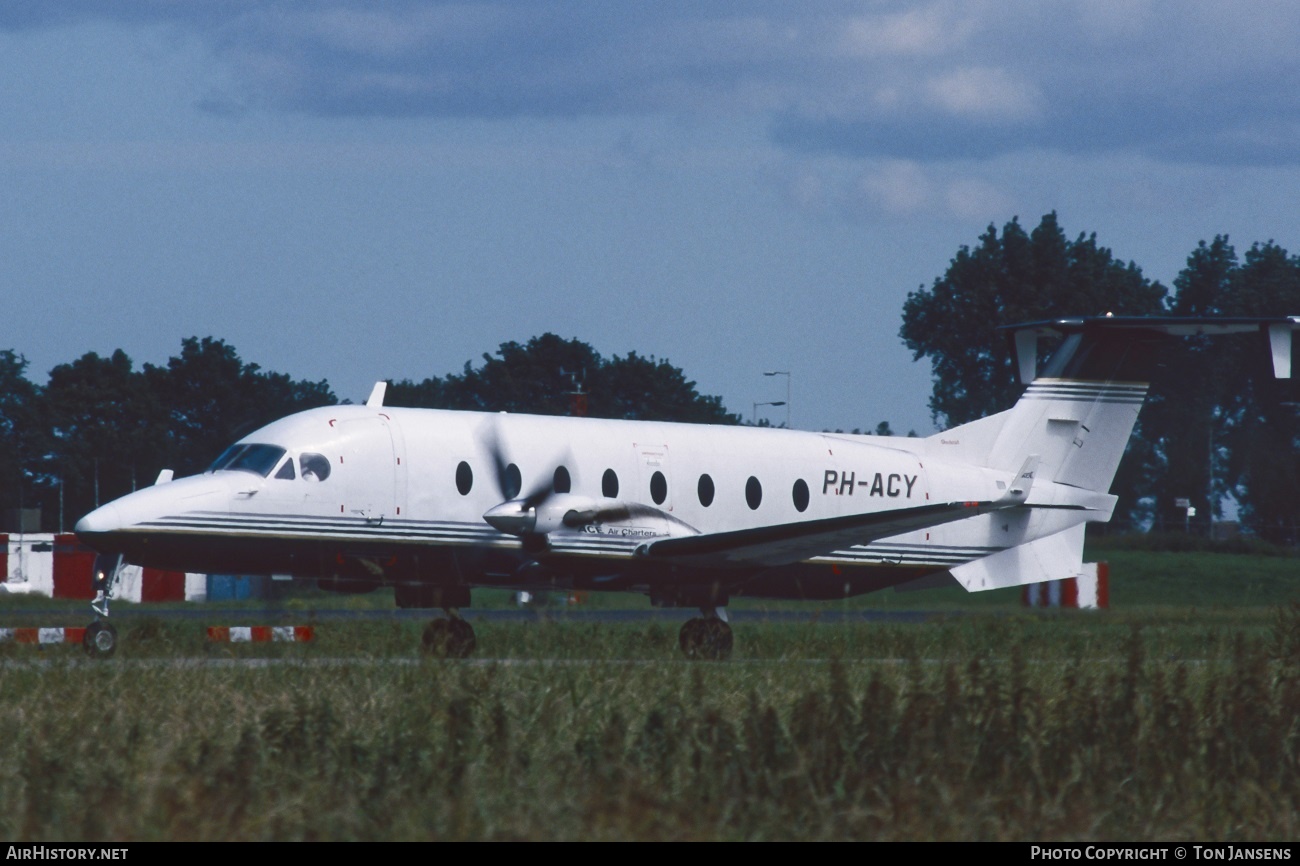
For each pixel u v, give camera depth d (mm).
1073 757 34062
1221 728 36562
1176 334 90938
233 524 68125
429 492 72125
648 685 46062
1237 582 182625
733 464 81000
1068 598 140750
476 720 38875
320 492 69875
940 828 28062
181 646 66312
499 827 27109
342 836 26859
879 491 85438
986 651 57438
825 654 61781
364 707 40812
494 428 75000
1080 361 91375
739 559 76812
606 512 75312
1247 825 30328
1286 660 52312
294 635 72875
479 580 74312
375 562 71438
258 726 37219
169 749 32406
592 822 27000
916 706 35500
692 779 31219
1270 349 82875
